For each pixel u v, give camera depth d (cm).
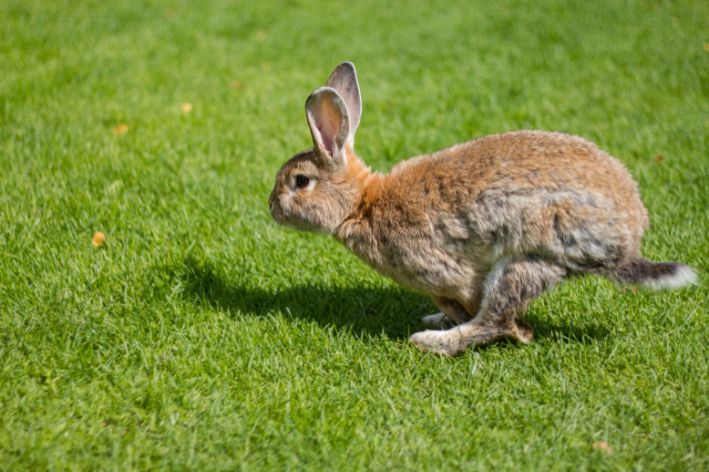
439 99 896
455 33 1194
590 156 413
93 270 504
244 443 354
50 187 623
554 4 1344
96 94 860
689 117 814
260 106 859
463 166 422
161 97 870
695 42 1103
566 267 404
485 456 345
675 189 639
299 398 389
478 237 414
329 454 343
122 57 999
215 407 375
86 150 706
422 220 425
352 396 392
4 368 396
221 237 572
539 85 939
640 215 419
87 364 409
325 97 448
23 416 365
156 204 614
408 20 1274
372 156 730
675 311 464
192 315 465
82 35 1079
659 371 409
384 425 371
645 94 898
